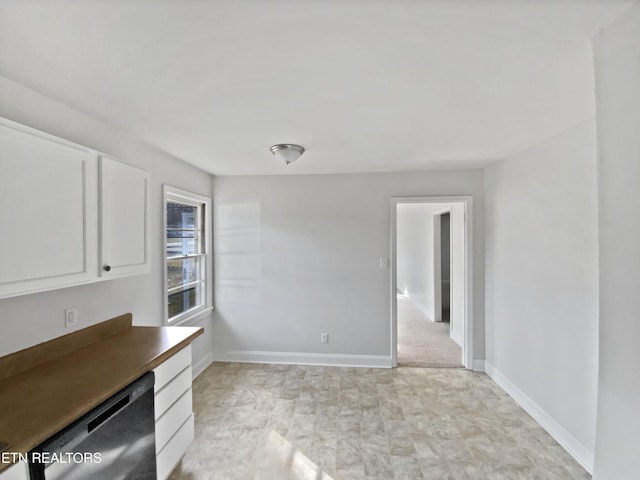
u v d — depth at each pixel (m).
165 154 2.83
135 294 2.44
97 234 1.74
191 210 3.54
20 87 1.55
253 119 2.01
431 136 2.36
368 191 3.65
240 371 3.55
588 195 2.02
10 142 1.28
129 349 1.84
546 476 2.00
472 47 1.25
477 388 3.15
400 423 2.56
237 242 3.81
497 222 3.22
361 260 3.67
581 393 2.11
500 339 3.19
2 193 1.25
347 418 2.63
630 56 1.02
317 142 2.51
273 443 2.30
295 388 3.15
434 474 2.01
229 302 3.83
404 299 7.92
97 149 2.03
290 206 3.75
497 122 2.08
